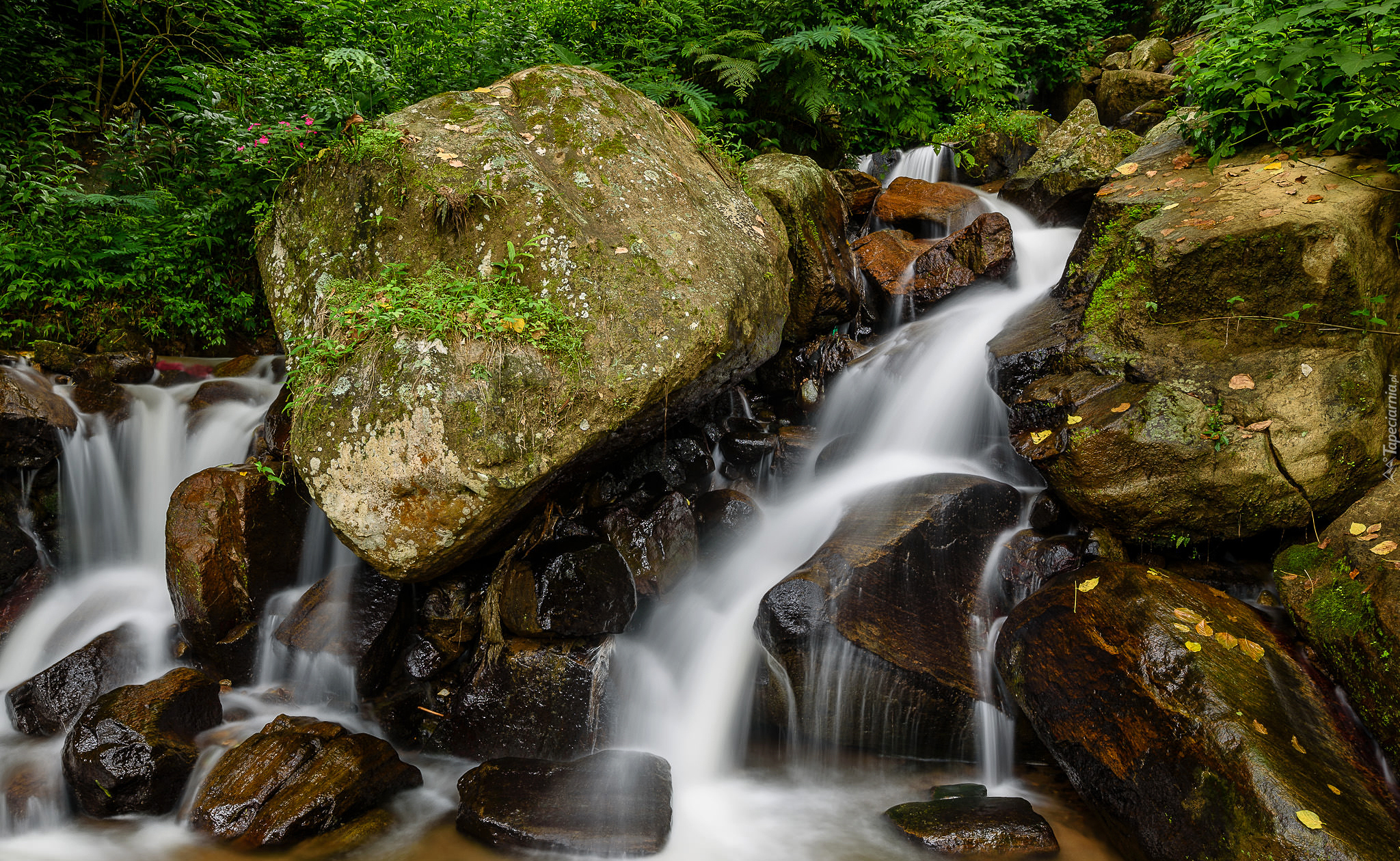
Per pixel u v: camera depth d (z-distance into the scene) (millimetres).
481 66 6977
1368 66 3781
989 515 4516
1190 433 4004
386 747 4113
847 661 4055
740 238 4945
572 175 4566
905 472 5250
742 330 4492
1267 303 4320
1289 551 3955
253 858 3576
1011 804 3734
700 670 4535
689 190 4902
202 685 4367
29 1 8188
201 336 7207
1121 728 3412
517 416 3822
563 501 4789
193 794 3908
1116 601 3750
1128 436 4066
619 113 5016
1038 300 5746
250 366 6703
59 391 5891
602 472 4926
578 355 3938
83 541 5773
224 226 7059
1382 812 2988
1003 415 5090
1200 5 12234
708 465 5340
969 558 4422
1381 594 3396
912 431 5547
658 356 4039
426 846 3684
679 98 7520
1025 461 4922
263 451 5477
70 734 4012
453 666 4605
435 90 6969
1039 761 4145
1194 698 3242
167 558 4781
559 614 4234
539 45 7250
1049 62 13039
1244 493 3949
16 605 5355
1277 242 4234
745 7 7973
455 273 4195
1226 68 5156
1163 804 3174
